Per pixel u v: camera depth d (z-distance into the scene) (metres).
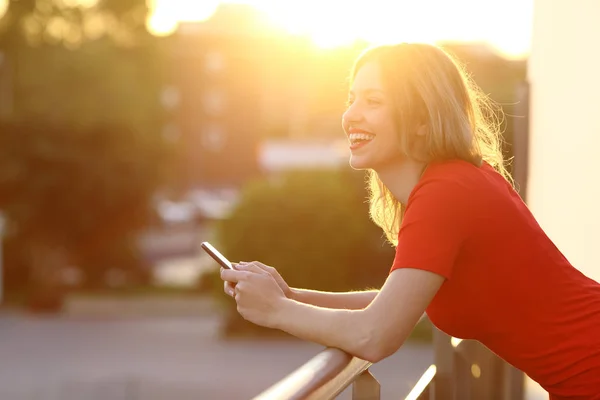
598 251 2.97
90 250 30.09
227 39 49.00
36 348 19.97
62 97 27.95
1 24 29.12
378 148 1.79
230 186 49.66
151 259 39.50
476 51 40.88
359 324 1.61
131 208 29.62
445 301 1.78
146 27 30.73
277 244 20.44
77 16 29.91
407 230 1.67
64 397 14.51
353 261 20.67
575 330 1.74
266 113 49.59
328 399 1.39
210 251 1.83
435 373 2.30
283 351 19.16
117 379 15.92
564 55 3.36
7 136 28.08
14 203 28.38
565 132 3.33
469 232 1.67
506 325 1.75
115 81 28.33
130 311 26.77
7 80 29.16
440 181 1.70
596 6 2.99
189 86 48.91
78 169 28.44
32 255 28.50
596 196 2.95
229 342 20.53
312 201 20.50
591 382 1.73
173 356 18.58
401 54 1.78
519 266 1.70
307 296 2.01
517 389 2.72
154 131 29.41
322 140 48.31
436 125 1.74
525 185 3.09
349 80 1.87
